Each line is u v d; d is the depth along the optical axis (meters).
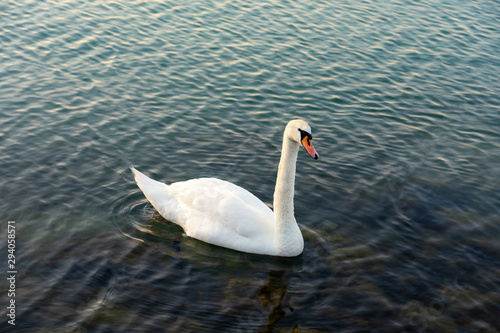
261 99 15.39
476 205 11.38
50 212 10.02
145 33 18.88
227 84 16.05
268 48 18.56
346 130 14.17
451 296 8.67
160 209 10.12
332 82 16.78
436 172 12.56
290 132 8.73
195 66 16.92
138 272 8.71
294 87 16.23
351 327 7.90
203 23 20.11
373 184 11.80
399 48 19.62
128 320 7.71
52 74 15.65
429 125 14.88
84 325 7.57
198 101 14.97
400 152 13.34
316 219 10.44
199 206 9.73
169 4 21.61
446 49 19.94
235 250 9.55
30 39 17.62
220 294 8.40
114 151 12.27
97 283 8.39
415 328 7.95
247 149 12.84
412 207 11.07
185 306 8.07
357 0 24.05
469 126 15.02
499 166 13.12
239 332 7.67
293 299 8.41
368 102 15.83
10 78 15.16
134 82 15.66
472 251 9.86
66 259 8.85
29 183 10.80
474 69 18.64
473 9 24.14
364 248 9.70
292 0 23.20
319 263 9.28
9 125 12.90
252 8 21.92
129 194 10.83
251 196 9.98
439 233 10.32
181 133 13.31
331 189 11.48
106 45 17.77
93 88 15.12
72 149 12.20
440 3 24.59
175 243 9.59
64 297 8.05
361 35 20.39
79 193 10.67
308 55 18.36
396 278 9.00
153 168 11.77
